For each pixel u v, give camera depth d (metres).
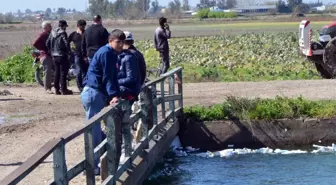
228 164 14.69
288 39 47.75
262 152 15.65
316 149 15.84
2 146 12.58
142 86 11.64
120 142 9.37
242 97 17.03
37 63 21.17
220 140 16.06
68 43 18.89
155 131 12.77
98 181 9.67
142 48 44.25
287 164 14.56
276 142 16.08
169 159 15.15
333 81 20.89
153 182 13.41
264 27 76.06
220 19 116.62
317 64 23.08
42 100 18.23
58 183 7.14
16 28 90.75
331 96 17.84
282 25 81.75
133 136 12.15
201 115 16.17
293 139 16.06
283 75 25.17
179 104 16.03
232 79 24.02
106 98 9.76
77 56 17.02
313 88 19.41
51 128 14.34
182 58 36.59
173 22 109.19
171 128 14.46
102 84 9.71
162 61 20.67
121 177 9.94
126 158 10.27
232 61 33.84
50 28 19.70
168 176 13.77
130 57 10.67
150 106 12.47
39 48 19.69
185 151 15.75
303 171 13.94
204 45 45.75
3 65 25.39
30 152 12.02
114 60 9.63
